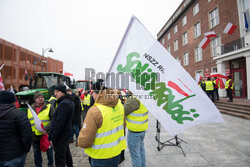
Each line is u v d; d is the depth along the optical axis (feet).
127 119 7.50
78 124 13.32
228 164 9.04
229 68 36.47
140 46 5.45
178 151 11.00
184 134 15.02
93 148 4.88
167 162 9.43
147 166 8.95
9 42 63.36
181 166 8.90
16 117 6.07
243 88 32.83
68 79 26.96
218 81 31.50
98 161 4.90
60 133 7.61
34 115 7.88
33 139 8.55
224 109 25.84
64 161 7.73
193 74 54.54
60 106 7.54
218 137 13.84
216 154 10.39
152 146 12.10
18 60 68.23
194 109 5.49
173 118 5.35
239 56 31.30
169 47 77.00
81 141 4.62
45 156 11.08
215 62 42.27
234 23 35.58
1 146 5.82
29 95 17.71
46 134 8.54
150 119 23.63
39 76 22.13
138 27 5.54
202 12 48.73
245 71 32.30
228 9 37.42
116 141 5.18
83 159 10.44
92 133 4.65
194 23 53.67
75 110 13.23
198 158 9.87
